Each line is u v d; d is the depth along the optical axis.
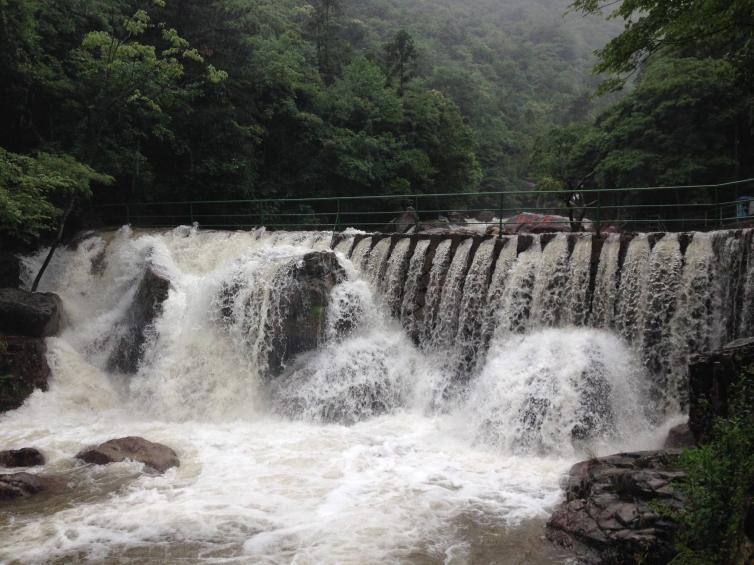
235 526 9.98
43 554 9.10
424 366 16.91
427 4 150.12
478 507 10.52
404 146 39.84
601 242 15.36
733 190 26.80
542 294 15.73
